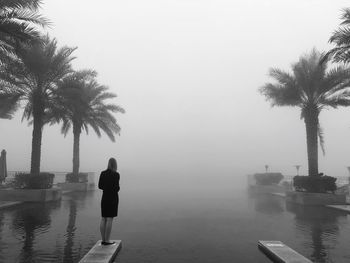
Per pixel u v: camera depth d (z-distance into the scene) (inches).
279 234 380.5
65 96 743.7
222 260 271.3
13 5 525.3
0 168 872.3
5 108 784.9
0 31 528.7
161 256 280.8
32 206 614.2
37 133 733.3
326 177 715.4
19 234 360.5
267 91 805.9
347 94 750.5
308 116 776.9
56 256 273.9
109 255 261.3
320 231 400.8
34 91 737.6
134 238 350.9
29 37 540.1
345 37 533.0
